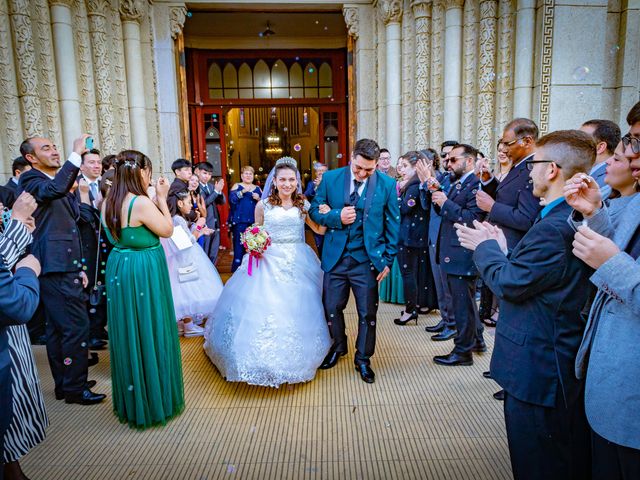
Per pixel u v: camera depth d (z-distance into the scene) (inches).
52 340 113.2
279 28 332.5
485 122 235.9
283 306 117.0
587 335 55.3
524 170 108.5
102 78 234.5
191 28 330.0
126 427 102.1
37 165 109.0
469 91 241.4
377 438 96.4
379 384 121.3
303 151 644.7
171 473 85.6
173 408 104.9
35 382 82.3
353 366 133.1
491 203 111.4
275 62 354.0
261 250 119.0
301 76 356.5
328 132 360.8
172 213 159.0
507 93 231.8
